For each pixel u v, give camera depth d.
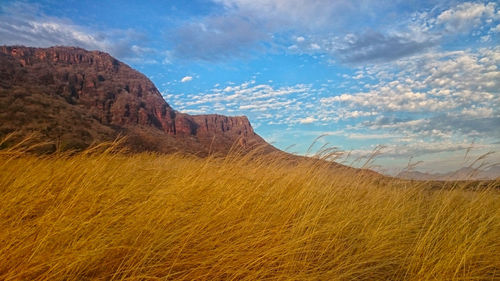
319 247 3.29
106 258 2.44
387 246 3.58
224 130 148.75
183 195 3.64
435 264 3.08
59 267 2.10
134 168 5.06
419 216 4.81
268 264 2.70
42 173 3.94
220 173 4.64
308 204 3.96
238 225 3.20
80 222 2.59
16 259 2.14
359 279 3.04
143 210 3.05
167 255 2.62
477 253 3.27
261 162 5.25
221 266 2.58
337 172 5.43
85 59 139.25
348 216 4.03
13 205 2.80
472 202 4.52
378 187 5.73
